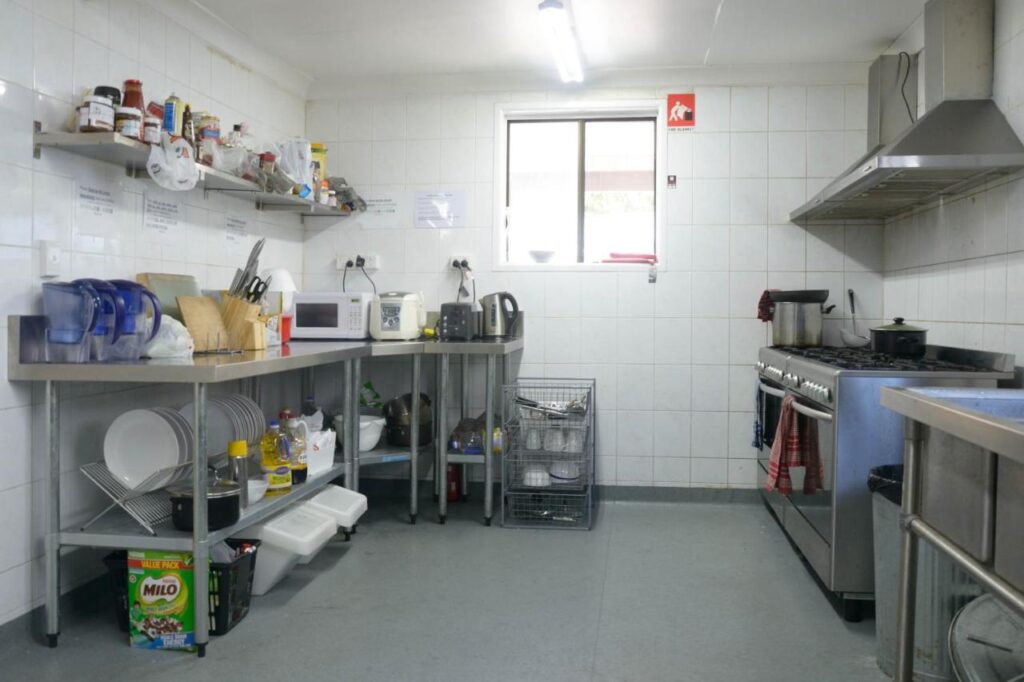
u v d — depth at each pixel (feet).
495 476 12.35
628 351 12.65
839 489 7.59
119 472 7.45
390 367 13.25
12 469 6.98
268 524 8.21
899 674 5.29
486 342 11.06
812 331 11.32
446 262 13.03
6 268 6.84
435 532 10.91
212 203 10.34
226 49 10.73
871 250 12.07
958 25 8.61
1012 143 7.96
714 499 12.55
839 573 7.61
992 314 8.50
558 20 9.53
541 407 11.25
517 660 6.81
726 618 7.78
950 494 4.66
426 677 6.48
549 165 13.41
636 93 12.52
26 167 7.05
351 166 13.23
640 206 13.37
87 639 7.23
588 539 10.56
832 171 12.12
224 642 7.16
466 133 12.93
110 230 8.24
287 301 11.22
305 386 12.96
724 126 12.34
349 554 9.87
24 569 7.14
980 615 5.01
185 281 9.14
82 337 7.01
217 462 8.79
